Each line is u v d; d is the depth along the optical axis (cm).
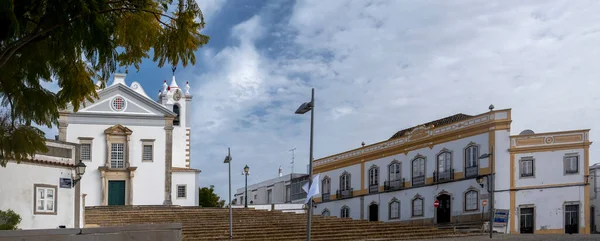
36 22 1018
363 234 2852
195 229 2903
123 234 1142
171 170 4684
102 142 4569
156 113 4703
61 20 985
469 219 3628
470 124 3684
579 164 3366
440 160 3922
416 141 4138
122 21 1148
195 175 4850
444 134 3884
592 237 2531
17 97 1126
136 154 4619
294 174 5925
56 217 2356
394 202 4306
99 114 4578
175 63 1194
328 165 5134
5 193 2161
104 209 3972
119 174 4562
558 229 3372
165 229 1199
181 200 4788
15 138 1148
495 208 3450
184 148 5600
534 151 3456
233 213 3688
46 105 1150
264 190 6538
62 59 1159
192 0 1155
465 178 3678
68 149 2445
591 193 3853
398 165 4309
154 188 4609
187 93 5716
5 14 920
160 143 4669
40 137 1191
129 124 4634
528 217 3431
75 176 2453
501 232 3356
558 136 3428
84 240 1085
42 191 2306
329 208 5062
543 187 3422
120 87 4647
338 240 2716
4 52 971
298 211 4959
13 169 2195
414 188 4122
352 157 4816
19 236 1008
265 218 3412
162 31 1175
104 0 1034
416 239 2708
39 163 2295
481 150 3591
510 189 3453
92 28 1015
